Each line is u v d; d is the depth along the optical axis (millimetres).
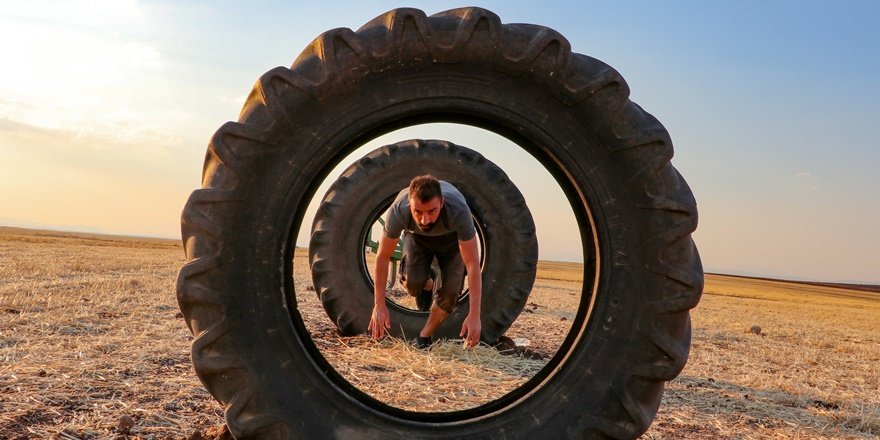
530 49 2594
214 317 2523
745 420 4559
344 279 7484
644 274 2662
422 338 6836
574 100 2635
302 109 2574
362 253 7590
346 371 5406
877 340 12914
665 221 2637
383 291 4512
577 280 42312
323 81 2551
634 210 2658
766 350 8758
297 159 2584
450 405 4535
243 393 2547
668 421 4348
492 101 2656
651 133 2623
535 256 7641
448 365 5887
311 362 2627
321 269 7484
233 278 2543
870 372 7488
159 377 4414
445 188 4523
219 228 2518
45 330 5766
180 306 2541
